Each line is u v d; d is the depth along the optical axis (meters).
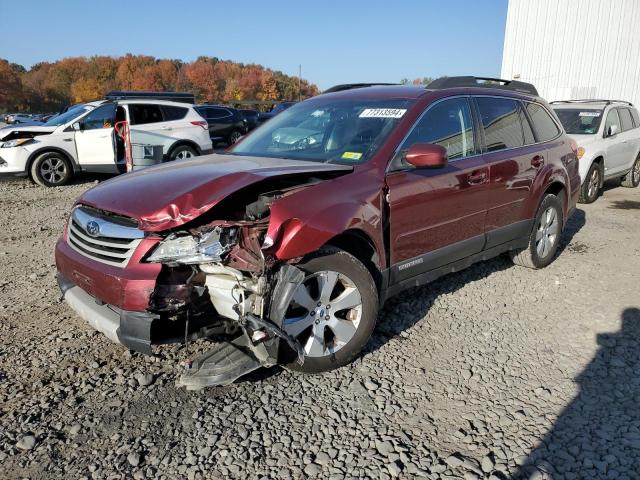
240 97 102.56
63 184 11.27
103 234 3.16
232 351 3.14
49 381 3.37
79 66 119.50
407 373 3.51
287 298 2.98
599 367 3.63
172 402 3.15
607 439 2.86
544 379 3.47
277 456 2.71
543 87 18.11
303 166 3.53
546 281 5.29
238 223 2.95
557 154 5.48
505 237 4.89
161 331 3.03
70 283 3.57
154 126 11.62
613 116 10.46
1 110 100.81
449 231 4.18
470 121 4.51
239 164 3.66
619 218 8.33
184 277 3.06
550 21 17.62
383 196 3.61
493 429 2.94
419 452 2.75
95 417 3.00
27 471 2.58
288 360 3.24
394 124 3.95
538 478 2.57
